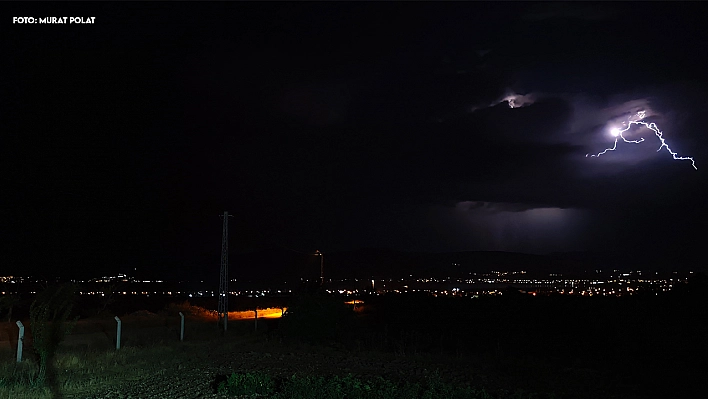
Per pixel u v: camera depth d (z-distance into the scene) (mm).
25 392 15570
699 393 18781
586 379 20984
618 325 31656
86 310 38969
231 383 16734
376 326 41219
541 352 29453
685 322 29844
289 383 16750
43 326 17828
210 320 42156
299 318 32312
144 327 34688
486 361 25172
